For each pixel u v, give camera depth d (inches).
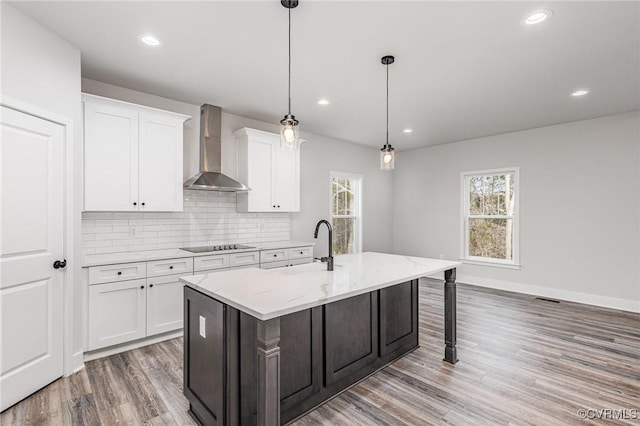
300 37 97.2
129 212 134.3
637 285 165.9
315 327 85.0
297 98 147.3
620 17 86.7
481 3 81.4
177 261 128.2
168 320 125.9
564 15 86.0
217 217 164.1
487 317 156.3
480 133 210.7
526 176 202.2
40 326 91.0
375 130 203.8
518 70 119.1
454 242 236.4
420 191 256.5
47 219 93.2
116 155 120.7
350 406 85.7
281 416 77.4
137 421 78.2
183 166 150.7
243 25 91.0
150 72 120.6
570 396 89.4
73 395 88.9
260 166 167.5
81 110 107.3
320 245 218.1
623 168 169.8
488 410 83.3
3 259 81.7
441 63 113.8
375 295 103.9
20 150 85.7
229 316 66.5
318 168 216.7
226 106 157.8
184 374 82.2
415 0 80.2
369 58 110.2
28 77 87.4
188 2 81.0
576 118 177.9
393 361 110.7
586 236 180.9
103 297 110.7
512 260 209.9
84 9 83.7
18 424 76.7
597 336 132.5
